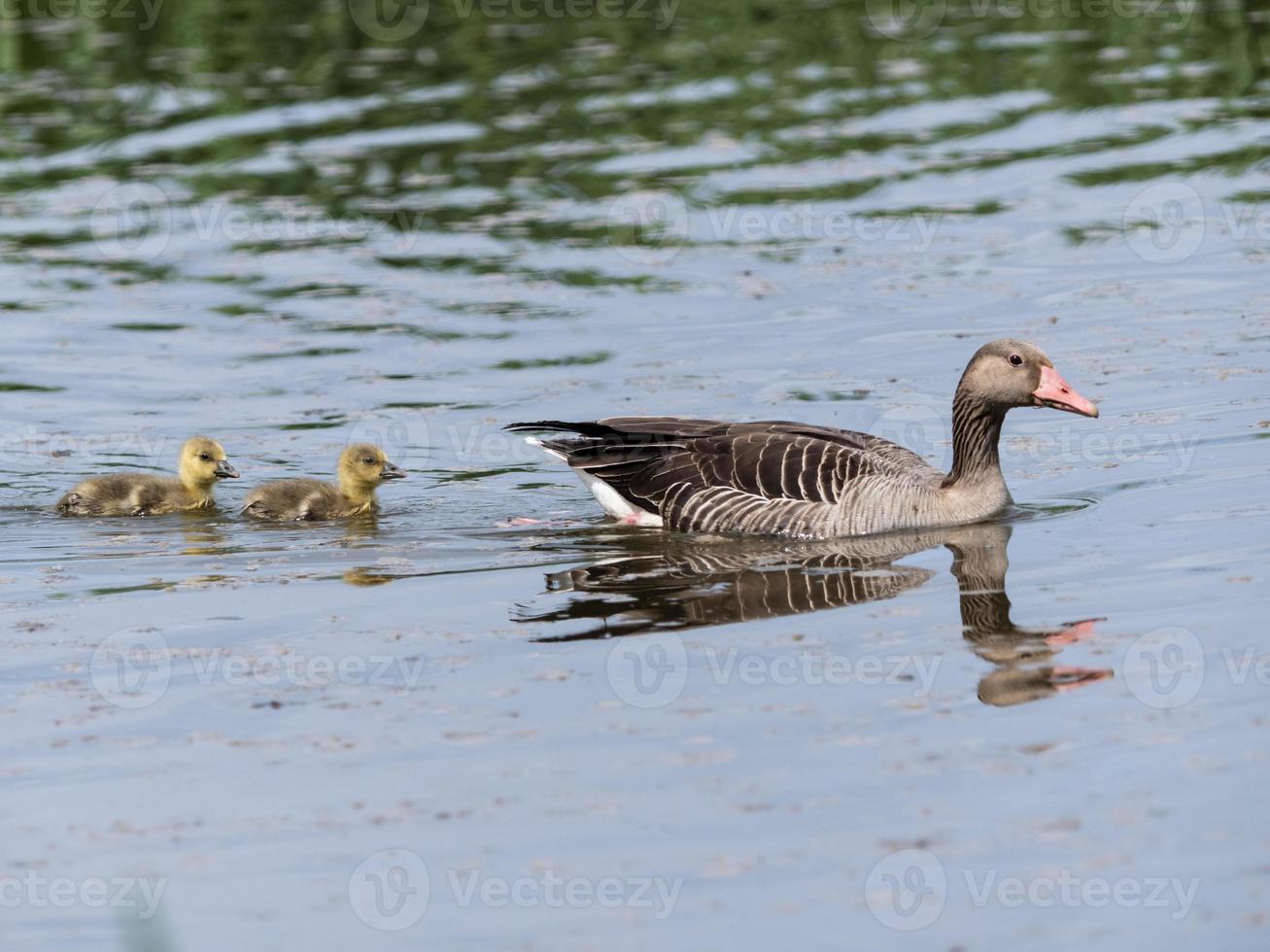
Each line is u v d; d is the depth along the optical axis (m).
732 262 24.27
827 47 34.50
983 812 9.93
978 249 24.34
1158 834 9.59
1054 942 8.70
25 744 11.30
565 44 34.75
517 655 12.59
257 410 19.97
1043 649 12.27
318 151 28.75
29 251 25.22
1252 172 26.72
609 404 19.62
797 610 13.41
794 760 10.68
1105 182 26.67
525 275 24.00
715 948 8.73
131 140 29.52
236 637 13.21
